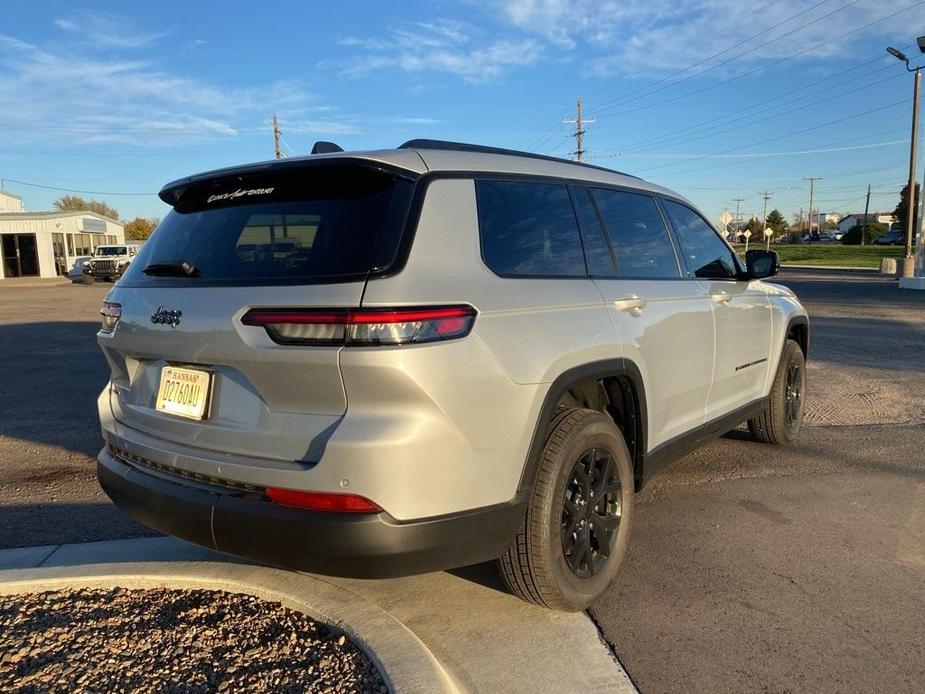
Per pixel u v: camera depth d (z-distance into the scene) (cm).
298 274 257
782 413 553
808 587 346
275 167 286
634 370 342
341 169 276
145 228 9125
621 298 345
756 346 500
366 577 252
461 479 257
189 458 276
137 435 305
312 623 304
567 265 326
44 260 4547
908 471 516
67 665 270
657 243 408
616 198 385
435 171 283
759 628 310
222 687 257
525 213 313
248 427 264
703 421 436
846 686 271
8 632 293
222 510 263
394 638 281
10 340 1322
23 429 661
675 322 386
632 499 346
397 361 239
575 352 299
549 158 357
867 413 689
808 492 475
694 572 362
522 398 274
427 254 261
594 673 278
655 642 300
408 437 242
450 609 325
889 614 321
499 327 270
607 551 329
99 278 3594
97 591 329
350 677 264
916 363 970
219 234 295
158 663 273
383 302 241
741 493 473
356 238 258
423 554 252
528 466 281
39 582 328
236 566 343
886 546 391
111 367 336
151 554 364
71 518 439
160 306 290
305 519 246
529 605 328
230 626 300
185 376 287
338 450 241
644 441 359
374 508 243
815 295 2191
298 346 246
